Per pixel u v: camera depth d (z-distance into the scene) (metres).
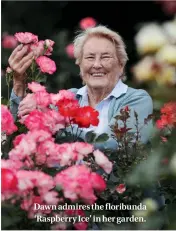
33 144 2.20
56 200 2.12
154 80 1.82
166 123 2.44
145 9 6.40
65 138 2.49
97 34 3.04
